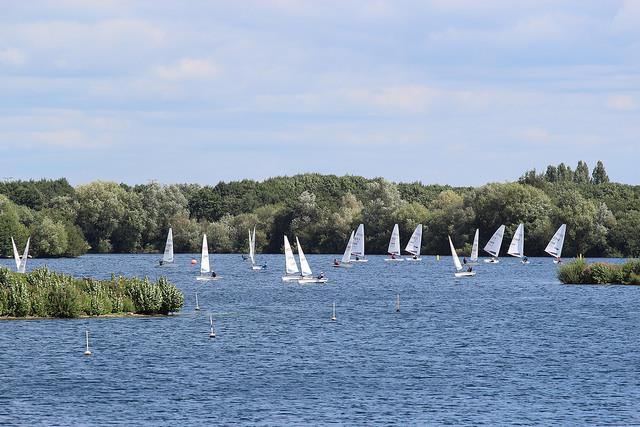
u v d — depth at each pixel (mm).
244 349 170375
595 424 116562
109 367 151750
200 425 115875
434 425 116062
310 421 117875
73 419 118500
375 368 151750
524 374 146625
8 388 135750
